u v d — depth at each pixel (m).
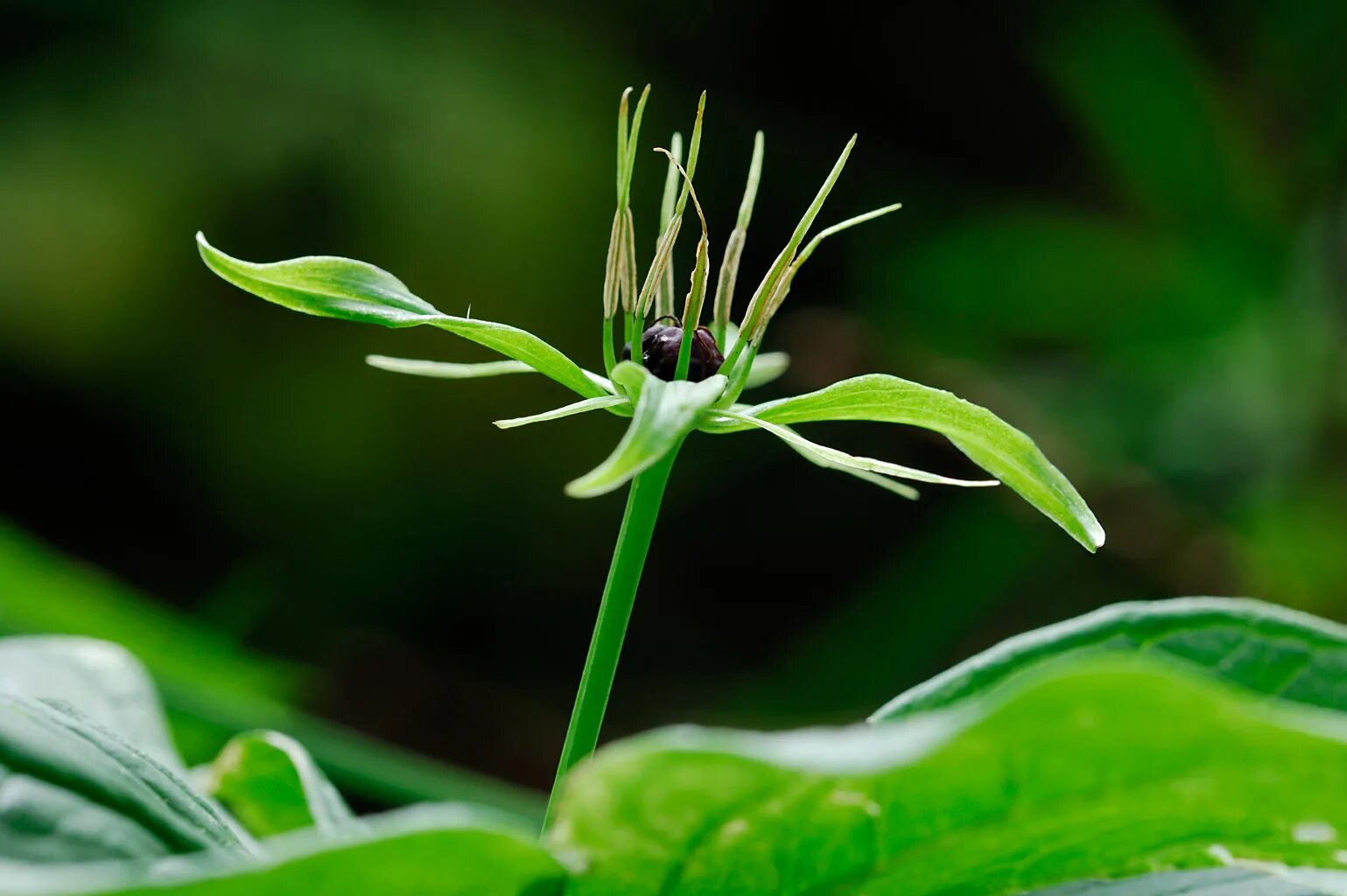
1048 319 1.35
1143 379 1.30
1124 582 1.29
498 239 1.47
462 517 1.53
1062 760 0.35
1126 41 1.31
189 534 1.50
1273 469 1.25
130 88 1.41
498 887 0.35
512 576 1.55
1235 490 1.26
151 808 0.37
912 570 1.34
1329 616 1.22
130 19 1.41
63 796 0.36
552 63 1.51
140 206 1.40
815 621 1.57
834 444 1.48
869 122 1.54
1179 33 1.31
